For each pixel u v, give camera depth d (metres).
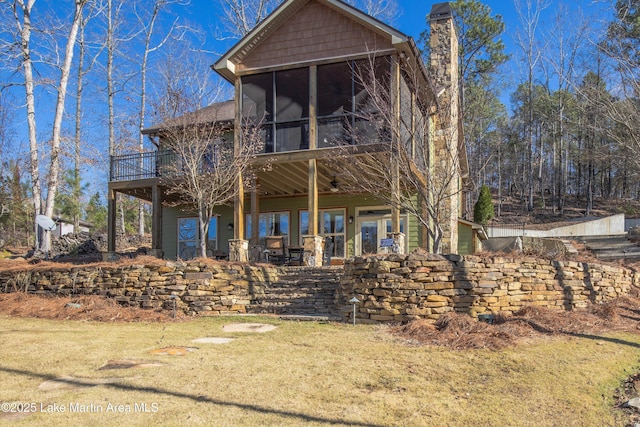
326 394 4.82
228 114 17.00
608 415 4.43
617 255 15.31
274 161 13.13
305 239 12.77
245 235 17.75
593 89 13.03
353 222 16.62
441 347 6.66
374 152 11.92
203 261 10.85
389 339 7.21
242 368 5.67
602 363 5.89
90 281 10.90
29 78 17.48
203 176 13.12
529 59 36.56
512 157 46.69
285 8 13.23
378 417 4.27
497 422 4.20
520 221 36.03
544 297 9.05
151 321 9.17
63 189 22.88
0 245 22.33
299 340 7.20
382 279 8.61
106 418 4.18
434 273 8.41
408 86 13.31
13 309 10.08
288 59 13.43
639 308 9.71
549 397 4.79
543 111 38.28
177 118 14.35
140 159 16.95
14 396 4.71
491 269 8.64
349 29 13.01
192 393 4.82
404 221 15.84
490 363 5.84
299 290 10.48
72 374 5.46
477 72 33.88
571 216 37.72
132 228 31.78
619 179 40.28
